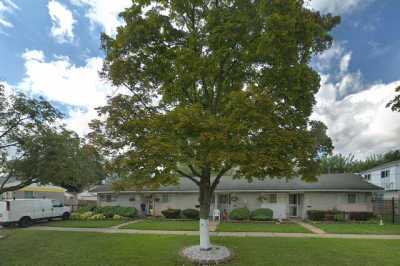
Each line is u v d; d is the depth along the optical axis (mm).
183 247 12969
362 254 11750
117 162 9930
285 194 25312
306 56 9461
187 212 25062
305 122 9883
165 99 10789
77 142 17781
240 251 12297
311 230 18203
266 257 11305
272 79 9312
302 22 8477
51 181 17203
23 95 16125
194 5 10289
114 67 10398
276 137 8562
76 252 12391
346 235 16469
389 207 25656
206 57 9539
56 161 16219
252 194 25703
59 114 17547
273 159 8414
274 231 17844
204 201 11734
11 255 12047
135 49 10328
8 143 16141
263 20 8969
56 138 16531
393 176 33625
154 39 10258
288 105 9438
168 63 10297
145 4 9789
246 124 8250
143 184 9625
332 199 25000
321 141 10078
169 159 8922
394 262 10586
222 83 10656
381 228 18984
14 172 16562
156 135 8977
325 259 10992
